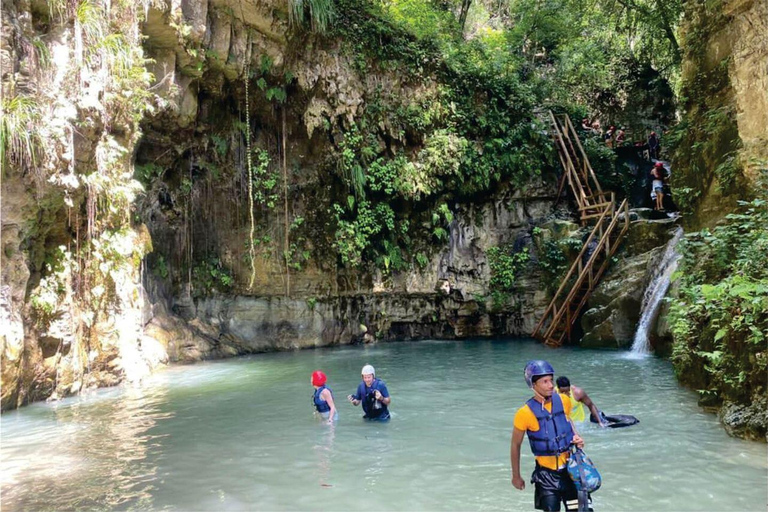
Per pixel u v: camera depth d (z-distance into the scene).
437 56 19.70
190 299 16.67
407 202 19.70
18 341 9.00
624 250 17.47
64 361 10.29
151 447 7.06
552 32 24.92
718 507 4.83
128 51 11.12
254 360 15.44
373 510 4.95
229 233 17.64
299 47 16.81
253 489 5.51
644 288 15.73
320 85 17.48
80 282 10.70
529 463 6.14
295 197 18.56
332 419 8.20
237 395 10.39
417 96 19.31
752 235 8.13
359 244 18.39
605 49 26.69
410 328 20.39
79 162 10.23
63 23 9.63
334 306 19.00
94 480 5.88
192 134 16.19
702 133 11.59
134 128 12.02
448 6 25.05
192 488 5.58
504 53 22.25
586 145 21.50
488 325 20.19
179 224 16.67
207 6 14.57
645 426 7.47
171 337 15.06
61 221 10.16
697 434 7.02
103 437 7.59
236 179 17.70
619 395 9.50
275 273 18.03
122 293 12.16
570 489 4.10
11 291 8.92
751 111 9.36
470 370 12.86
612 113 26.11
